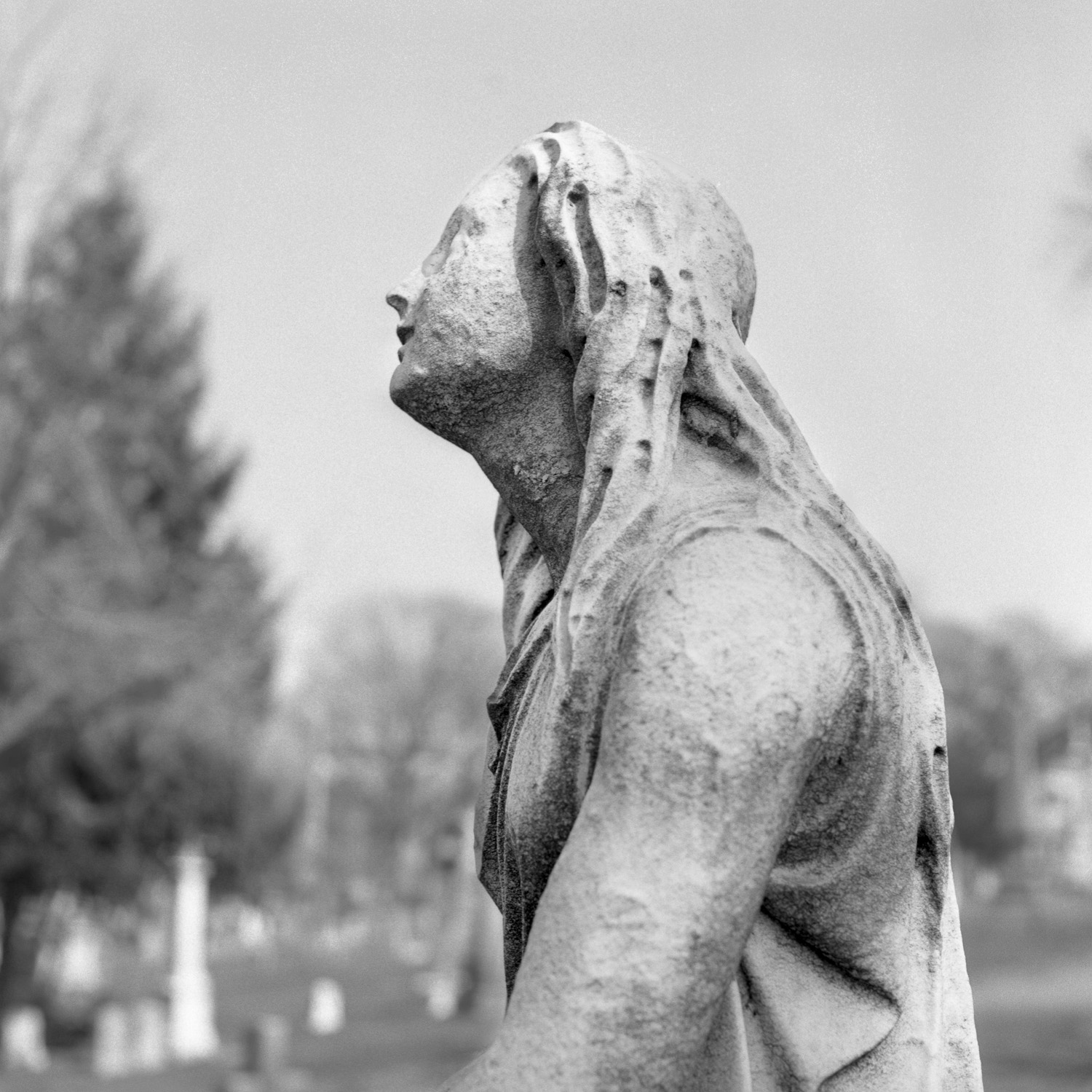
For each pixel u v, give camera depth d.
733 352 1.98
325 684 56.12
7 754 24.30
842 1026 1.86
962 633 59.62
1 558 19.80
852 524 1.93
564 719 1.82
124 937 29.30
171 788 26.61
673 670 1.69
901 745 1.84
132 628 21.05
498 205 2.12
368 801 57.94
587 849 1.68
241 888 30.39
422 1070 19.75
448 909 34.41
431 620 56.66
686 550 1.78
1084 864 69.94
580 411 1.97
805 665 1.72
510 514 2.43
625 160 2.05
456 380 2.11
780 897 1.84
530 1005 1.64
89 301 21.27
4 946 27.33
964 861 58.44
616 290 1.95
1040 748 67.38
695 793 1.66
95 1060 23.22
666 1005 1.62
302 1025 26.62
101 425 23.00
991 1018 21.52
